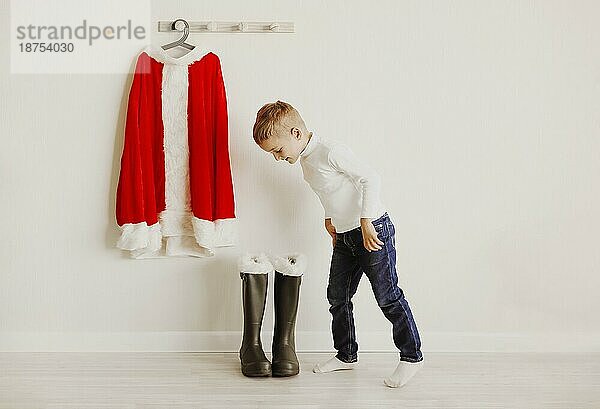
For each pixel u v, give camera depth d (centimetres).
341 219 280
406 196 322
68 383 280
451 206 323
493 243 324
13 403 259
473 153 321
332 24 316
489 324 326
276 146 275
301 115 318
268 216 321
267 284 301
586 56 319
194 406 258
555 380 286
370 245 268
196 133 306
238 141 318
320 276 323
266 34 315
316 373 295
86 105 314
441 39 318
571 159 322
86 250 319
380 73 318
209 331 324
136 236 304
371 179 268
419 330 325
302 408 256
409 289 325
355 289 298
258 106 317
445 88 319
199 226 305
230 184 311
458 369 299
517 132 321
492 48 318
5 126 314
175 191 311
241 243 321
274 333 298
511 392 273
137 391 272
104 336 321
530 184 322
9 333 320
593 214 323
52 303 320
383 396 269
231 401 263
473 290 325
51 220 318
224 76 315
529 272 325
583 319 325
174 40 314
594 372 296
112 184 317
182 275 321
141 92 308
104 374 291
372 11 316
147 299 321
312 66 317
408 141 320
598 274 324
